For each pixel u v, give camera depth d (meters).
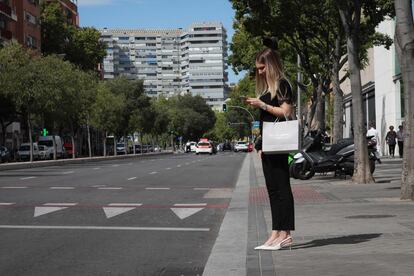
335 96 25.73
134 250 8.27
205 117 134.12
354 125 18.14
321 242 7.88
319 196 14.72
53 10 84.44
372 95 48.59
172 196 16.61
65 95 47.16
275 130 7.07
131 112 80.31
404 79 12.60
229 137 165.25
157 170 32.56
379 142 43.41
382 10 21.66
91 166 40.19
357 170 18.12
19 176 26.97
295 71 36.16
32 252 8.12
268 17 23.47
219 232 9.64
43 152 61.47
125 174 28.42
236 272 6.48
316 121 30.03
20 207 13.60
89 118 65.25
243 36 36.19
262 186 19.47
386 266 6.21
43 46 83.12
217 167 36.16
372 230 8.77
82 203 14.55
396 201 12.75
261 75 7.34
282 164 7.38
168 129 123.06
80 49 84.44
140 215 12.22
